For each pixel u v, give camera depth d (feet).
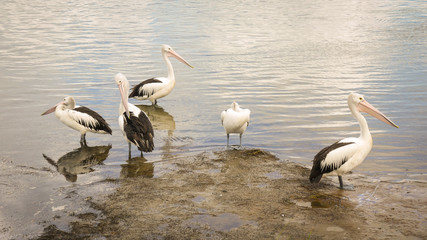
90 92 43.75
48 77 49.39
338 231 18.30
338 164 22.25
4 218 19.88
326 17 99.60
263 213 19.97
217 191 22.47
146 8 123.13
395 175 24.77
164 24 92.32
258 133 32.53
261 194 22.06
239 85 46.32
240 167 26.03
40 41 73.15
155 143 31.09
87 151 29.43
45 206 21.06
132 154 28.94
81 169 26.18
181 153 28.96
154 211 20.25
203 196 21.85
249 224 18.95
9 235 18.39
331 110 37.40
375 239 17.63
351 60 57.21
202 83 47.60
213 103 40.65
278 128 33.42
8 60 58.23
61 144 30.71
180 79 49.60
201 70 53.42
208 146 30.35
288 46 67.77
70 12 115.65
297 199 21.48
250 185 23.26
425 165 26.20
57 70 52.90
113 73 51.88
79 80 48.34
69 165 26.84
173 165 26.53
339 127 33.30
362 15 101.50
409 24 86.22
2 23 94.22
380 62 55.57
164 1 140.36
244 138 31.63
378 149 28.78
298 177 24.45
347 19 95.55
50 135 32.40
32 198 22.03
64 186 23.56
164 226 18.84
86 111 31.45
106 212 20.26
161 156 28.43
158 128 34.50
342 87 44.57
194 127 34.58
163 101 42.01
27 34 80.23
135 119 28.58
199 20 97.30
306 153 28.58
